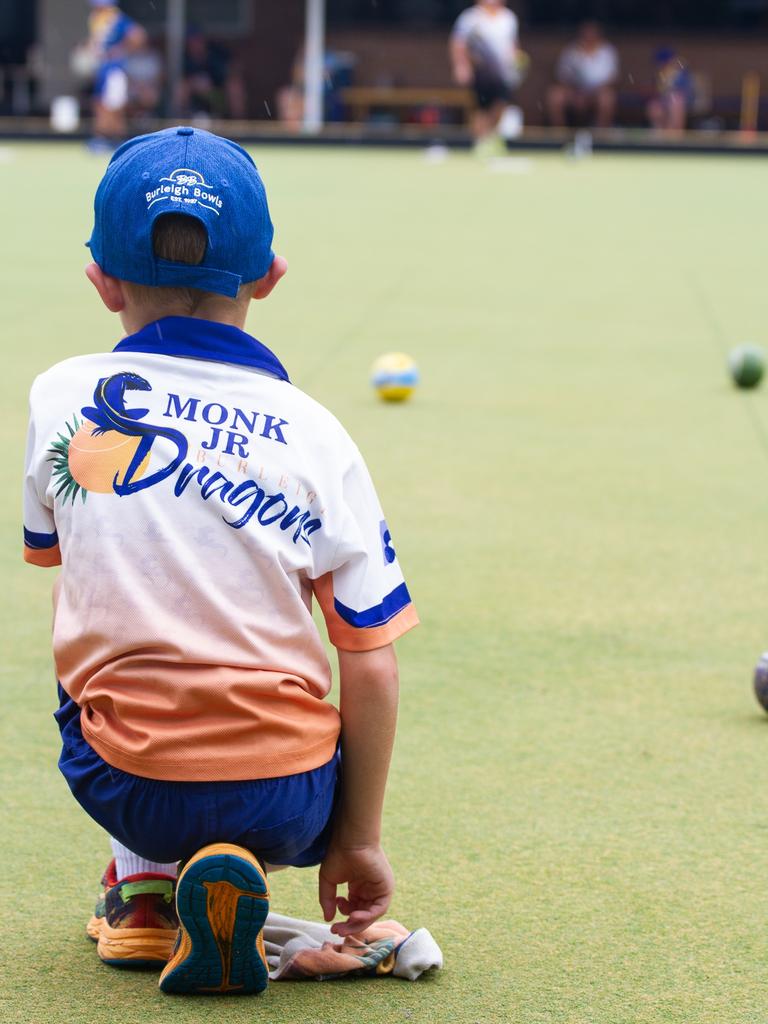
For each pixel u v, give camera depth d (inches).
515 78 1072.2
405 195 747.4
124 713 86.4
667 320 394.6
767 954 98.7
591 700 144.8
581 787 124.8
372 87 1326.3
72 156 988.6
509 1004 91.4
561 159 1067.3
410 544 195.3
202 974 88.5
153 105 1161.4
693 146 1118.4
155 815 86.4
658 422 273.0
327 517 88.2
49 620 165.2
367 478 91.4
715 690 148.6
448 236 579.2
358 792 91.4
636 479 231.6
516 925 101.9
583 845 114.3
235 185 87.9
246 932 85.7
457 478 229.8
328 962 93.4
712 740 135.7
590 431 264.5
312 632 89.2
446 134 1128.8
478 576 182.7
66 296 408.2
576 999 92.4
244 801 86.0
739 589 181.0
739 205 727.1
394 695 89.8
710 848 114.4
